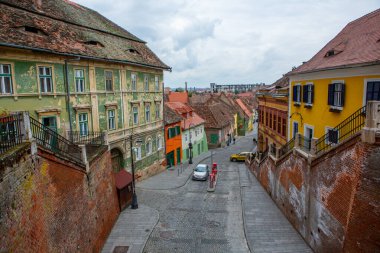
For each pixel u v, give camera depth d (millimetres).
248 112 78375
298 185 14789
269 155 21281
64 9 20578
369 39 14984
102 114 20188
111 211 16078
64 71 16938
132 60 22422
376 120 9109
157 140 28891
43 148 9133
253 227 15672
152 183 25188
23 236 7570
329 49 18859
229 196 21469
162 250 13617
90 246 12336
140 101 24828
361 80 13266
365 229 9367
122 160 22859
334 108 15305
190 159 35250
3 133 8008
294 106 21297
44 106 15844
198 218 17234
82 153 12406
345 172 10336
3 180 6801
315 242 12734
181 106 39688
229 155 43375
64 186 10398
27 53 14711
